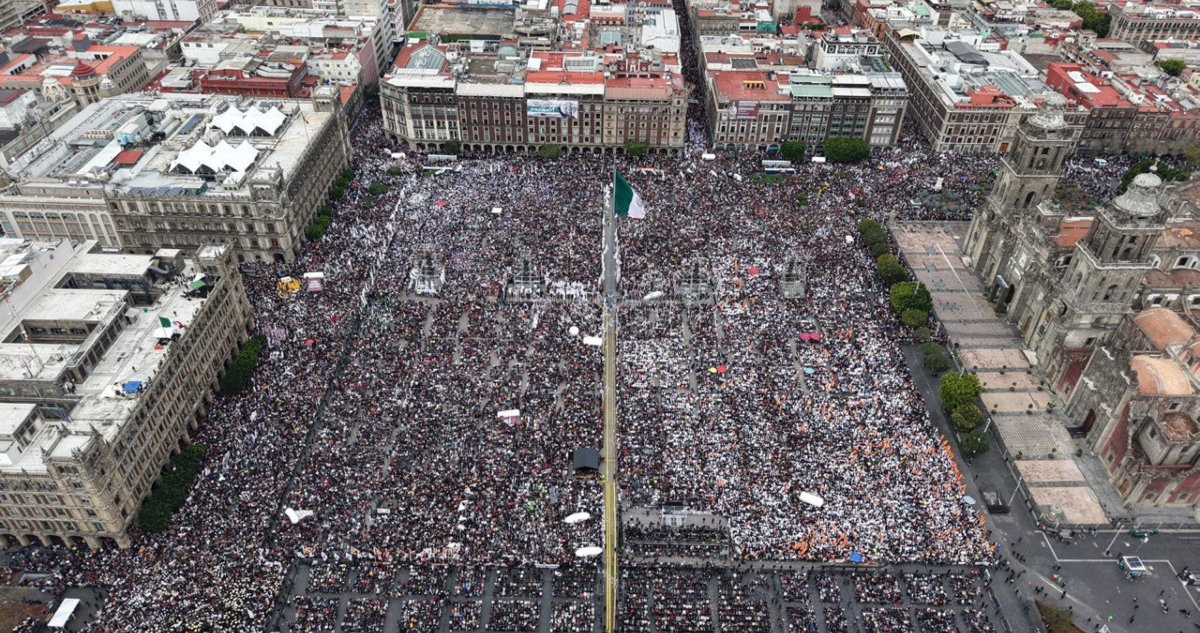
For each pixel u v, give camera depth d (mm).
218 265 186125
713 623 140500
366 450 166875
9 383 151500
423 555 147875
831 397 183125
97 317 171375
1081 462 176625
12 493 141875
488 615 141500
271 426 171625
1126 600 147875
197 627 133250
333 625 137875
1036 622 142000
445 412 176250
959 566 150875
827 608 142375
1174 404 161500
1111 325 188500
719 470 164625
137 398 155625
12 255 182250
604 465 167250
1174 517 163875
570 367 190500
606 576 147000
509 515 155000
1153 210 173375
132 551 150000
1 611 139000
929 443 172000
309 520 152250
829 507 157125
